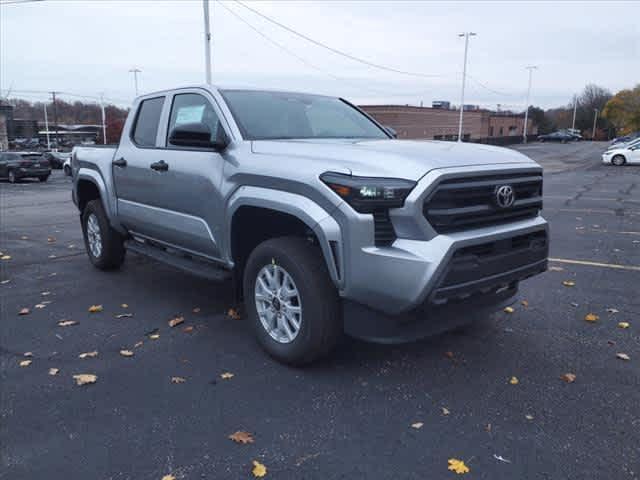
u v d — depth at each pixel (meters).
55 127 93.94
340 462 2.81
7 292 5.78
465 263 3.29
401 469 2.75
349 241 3.26
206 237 4.43
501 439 2.99
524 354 4.11
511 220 3.75
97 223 6.41
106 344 4.35
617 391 3.53
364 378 3.71
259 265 3.93
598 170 27.80
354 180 3.25
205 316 4.98
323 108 5.04
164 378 3.75
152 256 5.21
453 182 3.29
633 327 4.67
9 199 17.83
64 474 2.73
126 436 3.05
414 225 3.17
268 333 3.98
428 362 3.96
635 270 6.61
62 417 3.26
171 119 5.00
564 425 3.13
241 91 4.70
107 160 5.91
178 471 2.75
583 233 9.24
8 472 2.75
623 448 2.90
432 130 61.25
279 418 3.22
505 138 70.31
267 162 3.79
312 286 3.54
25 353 4.19
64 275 6.47
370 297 3.30
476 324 4.73
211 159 4.30
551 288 5.83
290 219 3.87
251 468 2.77
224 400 3.44
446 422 3.17
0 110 72.62
